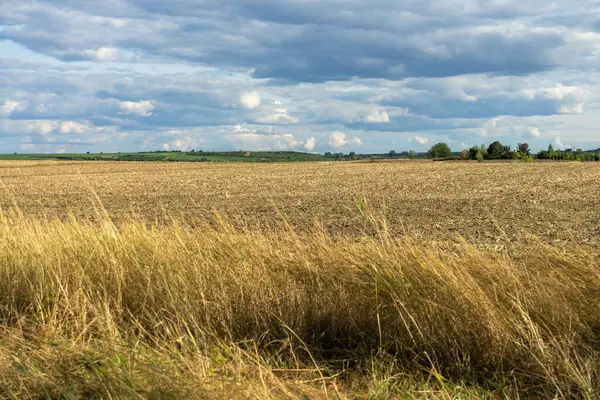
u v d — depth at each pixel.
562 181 36.03
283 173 57.44
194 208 22.75
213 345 3.87
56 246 5.97
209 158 150.75
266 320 4.34
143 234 6.26
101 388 3.02
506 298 4.14
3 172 67.00
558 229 13.35
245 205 23.69
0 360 3.49
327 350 4.02
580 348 3.69
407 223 15.41
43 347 3.74
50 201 28.33
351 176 49.00
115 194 32.53
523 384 3.45
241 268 5.03
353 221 15.87
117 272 5.05
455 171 55.50
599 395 3.17
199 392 2.95
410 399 3.20
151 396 2.91
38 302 4.64
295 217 17.86
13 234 6.82
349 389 3.47
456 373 3.64
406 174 50.94
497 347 3.70
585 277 4.45
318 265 5.06
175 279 4.87
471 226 14.46
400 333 4.04
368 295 4.39
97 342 3.83
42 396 3.06
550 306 3.99
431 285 4.21
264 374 3.47
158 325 4.29
